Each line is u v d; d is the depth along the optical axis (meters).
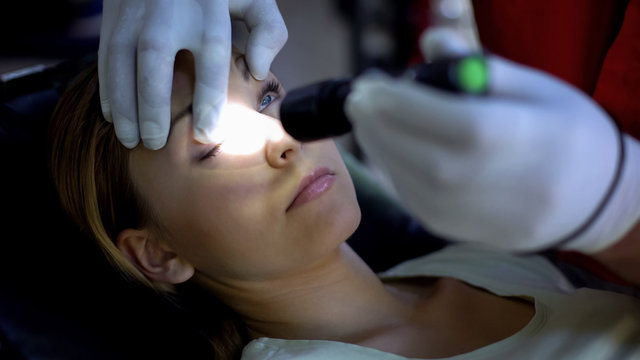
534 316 0.82
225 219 0.78
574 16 0.94
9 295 0.86
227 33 0.79
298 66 2.83
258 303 0.89
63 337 0.85
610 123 0.55
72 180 0.89
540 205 0.50
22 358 0.83
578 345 0.76
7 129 0.98
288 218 0.78
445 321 0.87
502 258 1.03
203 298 0.93
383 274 1.06
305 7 3.07
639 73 0.82
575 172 0.50
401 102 0.47
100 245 0.89
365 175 1.31
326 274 0.87
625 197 0.56
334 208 0.79
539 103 0.49
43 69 1.10
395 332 0.85
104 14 0.85
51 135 0.93
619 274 0.66
